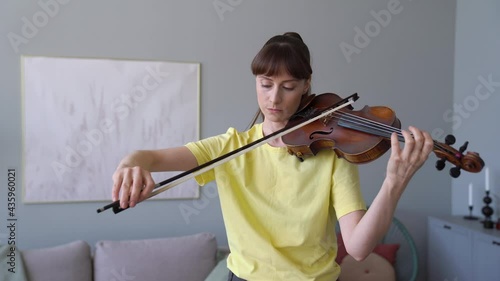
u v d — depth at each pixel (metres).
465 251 2.71
